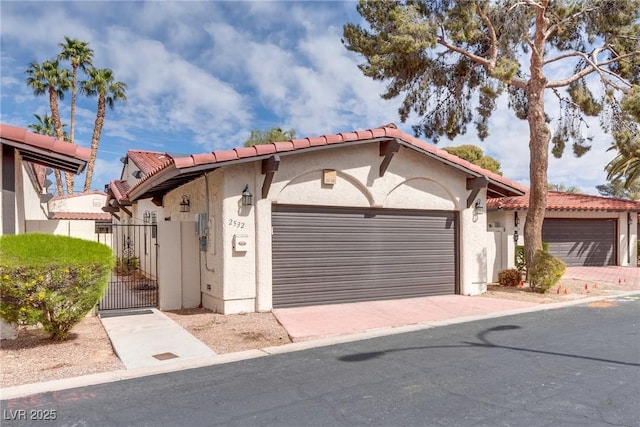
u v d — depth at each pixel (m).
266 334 7.98
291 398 4.84
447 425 4.09
